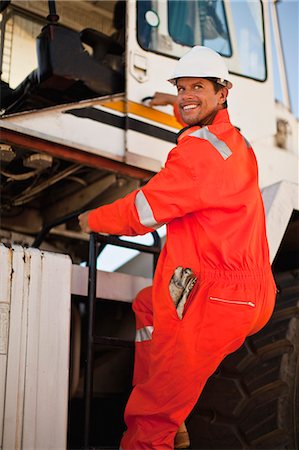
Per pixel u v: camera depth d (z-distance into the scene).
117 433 2.74
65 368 2.09
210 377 2.41
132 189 3.05
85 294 2.43
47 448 1.99
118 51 3.17
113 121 2.78
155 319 2.15
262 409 2.29
